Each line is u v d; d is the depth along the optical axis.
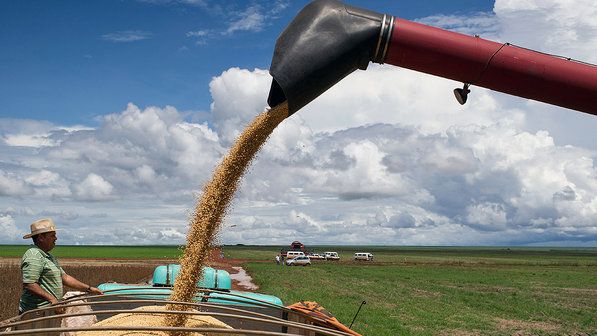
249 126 5.69
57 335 5.05
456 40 5.12
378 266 87.62
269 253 162.50
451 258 154.38
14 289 24.48
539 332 22.86
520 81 5.17
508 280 60.16
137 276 40.34
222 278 6.83
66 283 7.36
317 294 34.38
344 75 5.38
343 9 5.25
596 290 48.38
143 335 4.52
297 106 5.34
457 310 29.98
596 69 5.11
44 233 7.17
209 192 5.43
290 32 5.23
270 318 4.75
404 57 5.23
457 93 5.43
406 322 24.12
